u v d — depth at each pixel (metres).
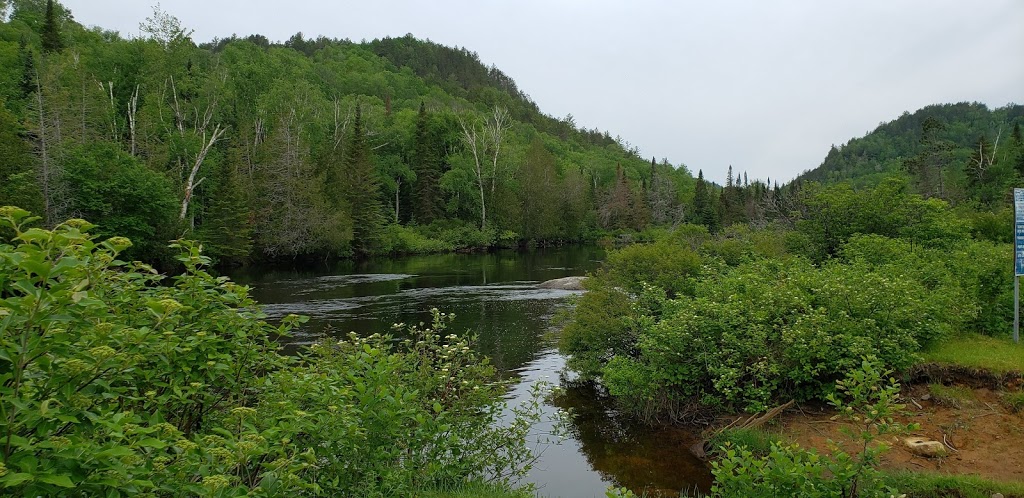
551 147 116.44
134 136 38.38
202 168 42.38
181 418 4.54
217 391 4.96
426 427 6.24
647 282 13.16
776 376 9.00
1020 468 6.70
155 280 4.53
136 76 44.84
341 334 16.78
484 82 179.88
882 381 8.77
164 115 43.38
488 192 67.50
